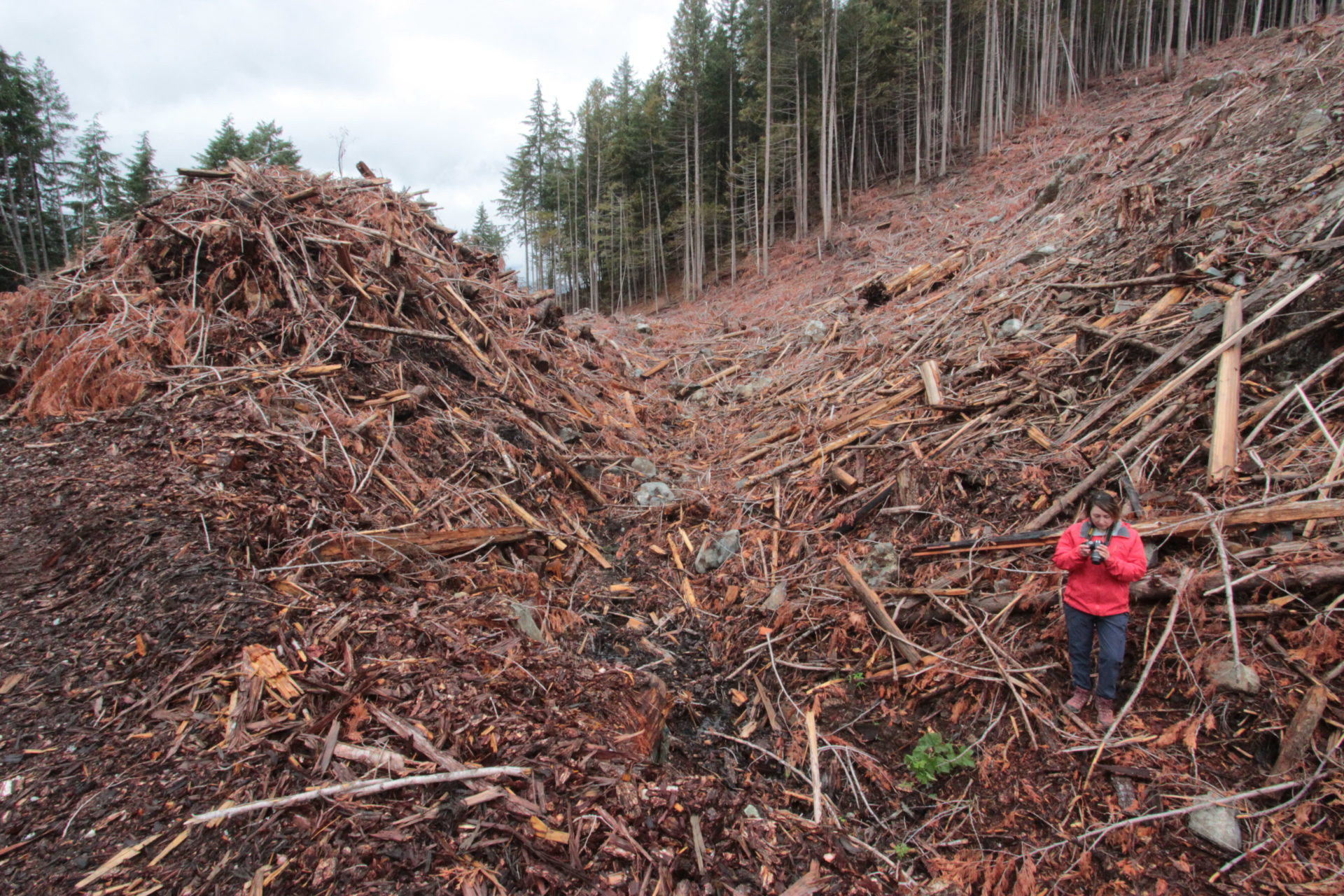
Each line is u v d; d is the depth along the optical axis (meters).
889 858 2.80
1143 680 2.98
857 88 27.11
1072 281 6.71
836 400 7.54
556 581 4.78
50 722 2.26
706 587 5.02
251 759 2.21
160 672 2.50
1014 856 2.67
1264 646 2.91
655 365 12.24
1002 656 3.51
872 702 3.70
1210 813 2.50
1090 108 24.09
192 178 6.21
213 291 5.41
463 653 3.00
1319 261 4.27
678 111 30.81
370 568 3.63
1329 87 6.79
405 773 2.25
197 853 1.88
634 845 2.21
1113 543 2.95
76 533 3.18
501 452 5.70
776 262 24.70
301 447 4.29
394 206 7.61
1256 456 3.55
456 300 7.34
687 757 3.37
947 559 4.24
